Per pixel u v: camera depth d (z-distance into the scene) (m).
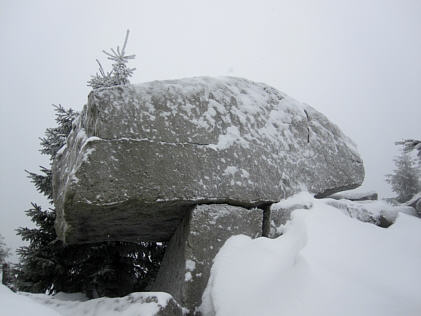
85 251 5.88
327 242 3.58
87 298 5.76
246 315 3.11
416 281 3.23
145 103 3.95
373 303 2.85
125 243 6.00
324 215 4.20
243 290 3.44
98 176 3.54
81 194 3.47
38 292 5.94
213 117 4.29
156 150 3.83
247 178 4.26
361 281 3.10
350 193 5.86
